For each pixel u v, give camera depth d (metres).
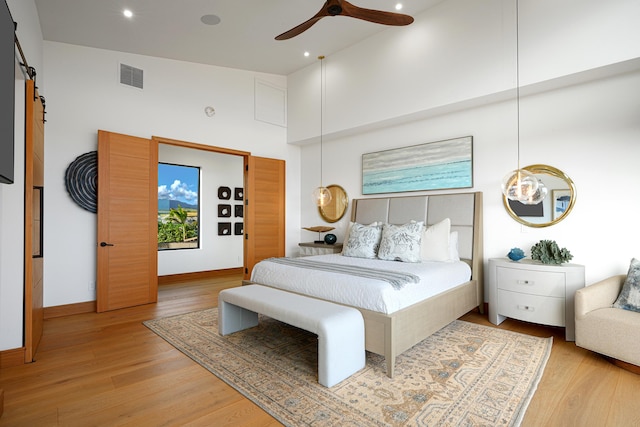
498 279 3.43
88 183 3.97
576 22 3.01
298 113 5.77
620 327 2.38
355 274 2.85
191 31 3.93
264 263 3.60
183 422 1.83
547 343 2.94
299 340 3.03
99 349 2.83
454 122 4.17
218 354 2.72
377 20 2.67
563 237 3.40
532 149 3.58
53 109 3.78
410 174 4.56
